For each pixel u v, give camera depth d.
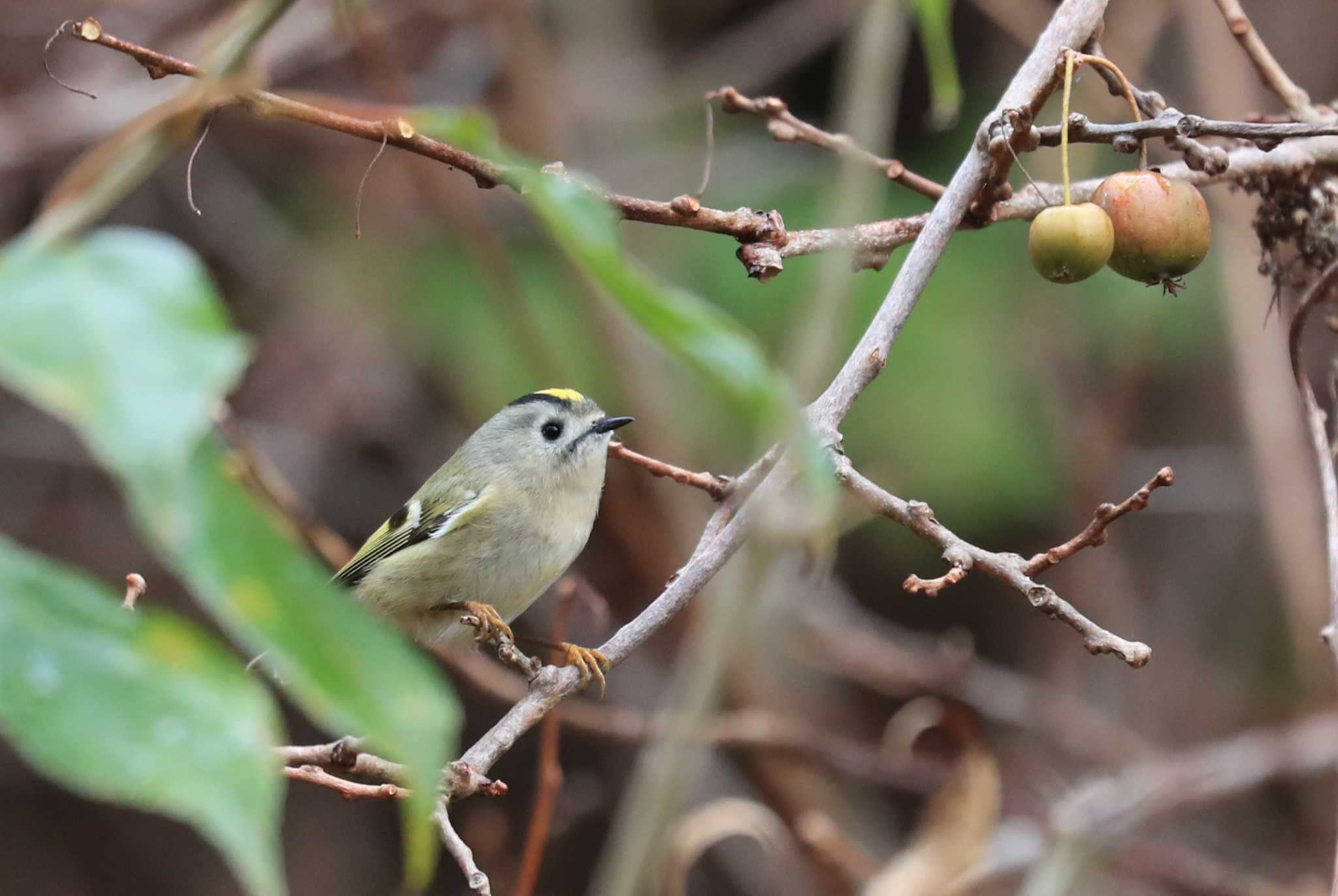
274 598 1.84
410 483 13.44
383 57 10.56
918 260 5.12
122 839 14.20
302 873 13.75
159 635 1.90
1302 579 10.93
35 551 13.02
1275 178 5.93
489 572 8.12
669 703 7.44
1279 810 12.52
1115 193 4.70
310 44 11.19
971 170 5.18
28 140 11.71
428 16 12.62
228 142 13.11
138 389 1.73
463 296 12.17
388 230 12.69
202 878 14.23
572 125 12.93
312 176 13.23
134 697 1.85
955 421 11.60
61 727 1.81
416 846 1.88
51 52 12.37
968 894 9.42
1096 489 11.84
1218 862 12.09
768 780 10.09
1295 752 9.77
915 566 12.41
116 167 2.76
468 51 12.58
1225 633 13.09
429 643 8.24
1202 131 4.62
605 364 11.69
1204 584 13.19
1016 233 12.03
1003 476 11.66
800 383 8.47
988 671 11.53
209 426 1.91
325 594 1.89
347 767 5.11
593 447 8.38
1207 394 13.15
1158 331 12.10
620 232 11.91
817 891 9.85
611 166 13.02
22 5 12.30
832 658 11.29
